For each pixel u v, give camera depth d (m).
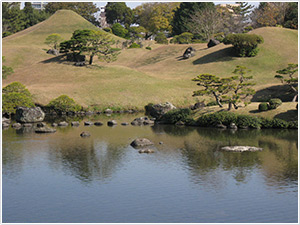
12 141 42.03
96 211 21.86
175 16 160.25
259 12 145.12
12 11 176.75
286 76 83.75
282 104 53.69
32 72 90.19
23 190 25.55
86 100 70.94
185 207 22.44
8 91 66.00
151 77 89.31
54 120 59.25
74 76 86.25
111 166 31.53
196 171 29.94
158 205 22.77
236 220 20.50
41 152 36.56
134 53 130.75
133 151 37.19
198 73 93.12
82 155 35.41
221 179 27.78
